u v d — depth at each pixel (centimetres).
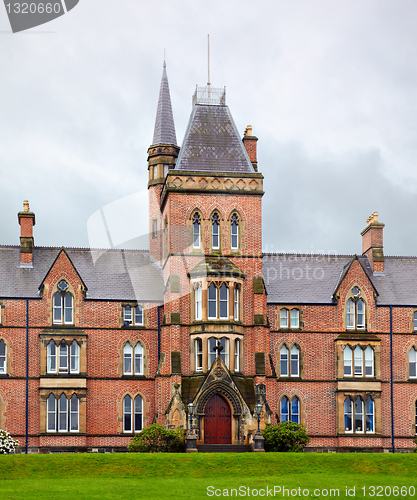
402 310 7775
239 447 6794
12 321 7244
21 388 7150
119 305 7438
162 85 8694
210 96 7681
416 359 7712
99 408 7262
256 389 7038
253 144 7812
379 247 8119
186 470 5419
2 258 7575
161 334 7238
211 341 7069
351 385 7544
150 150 8488
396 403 7594
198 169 7356
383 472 5447
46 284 7325
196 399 6888
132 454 5675
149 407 7331
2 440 6494
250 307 7238
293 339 7625
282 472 5434
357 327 7706
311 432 7500
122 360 7362
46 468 5375
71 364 7256
